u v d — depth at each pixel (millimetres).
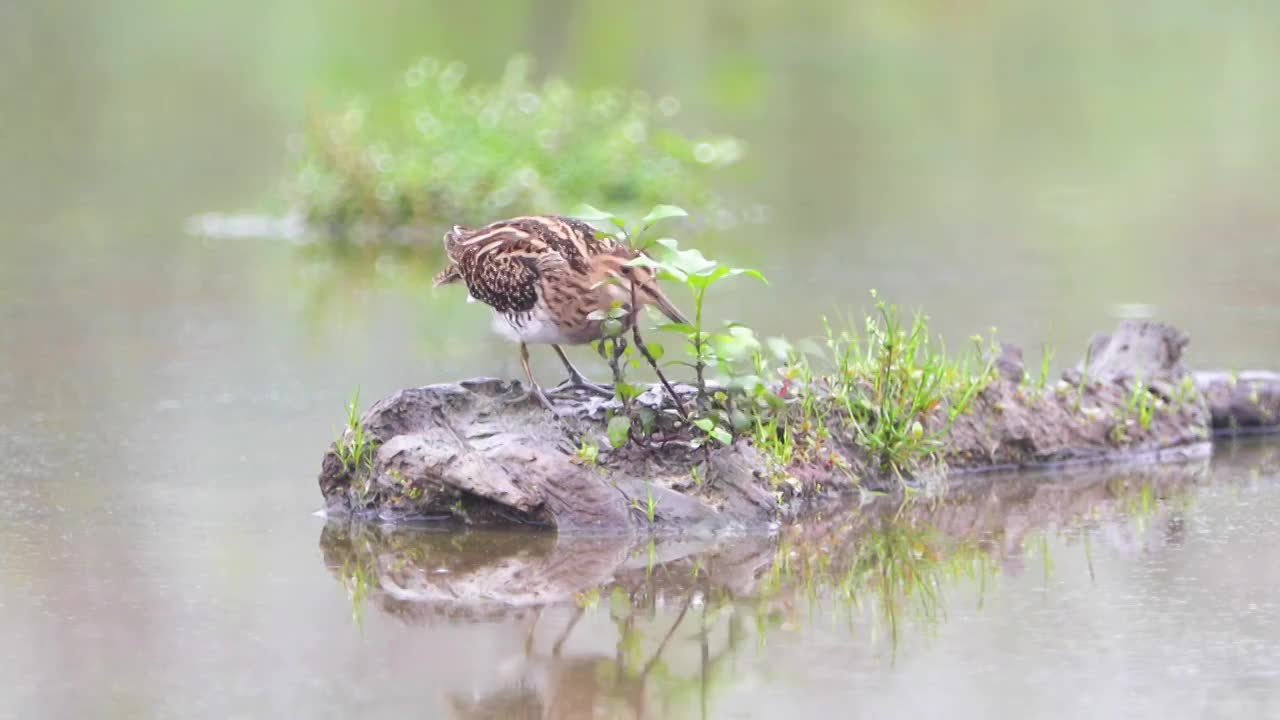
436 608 9406
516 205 23672
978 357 12938
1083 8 51750
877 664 8453
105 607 9398
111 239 23531
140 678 8336
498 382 11438
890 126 33781
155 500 11602
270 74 38844
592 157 24734
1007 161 29734
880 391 12000
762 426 11570
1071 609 9266
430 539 10711
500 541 10664
